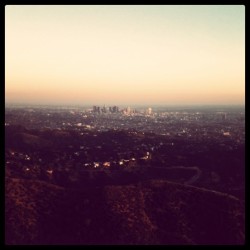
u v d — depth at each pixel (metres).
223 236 27.16
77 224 26.92
